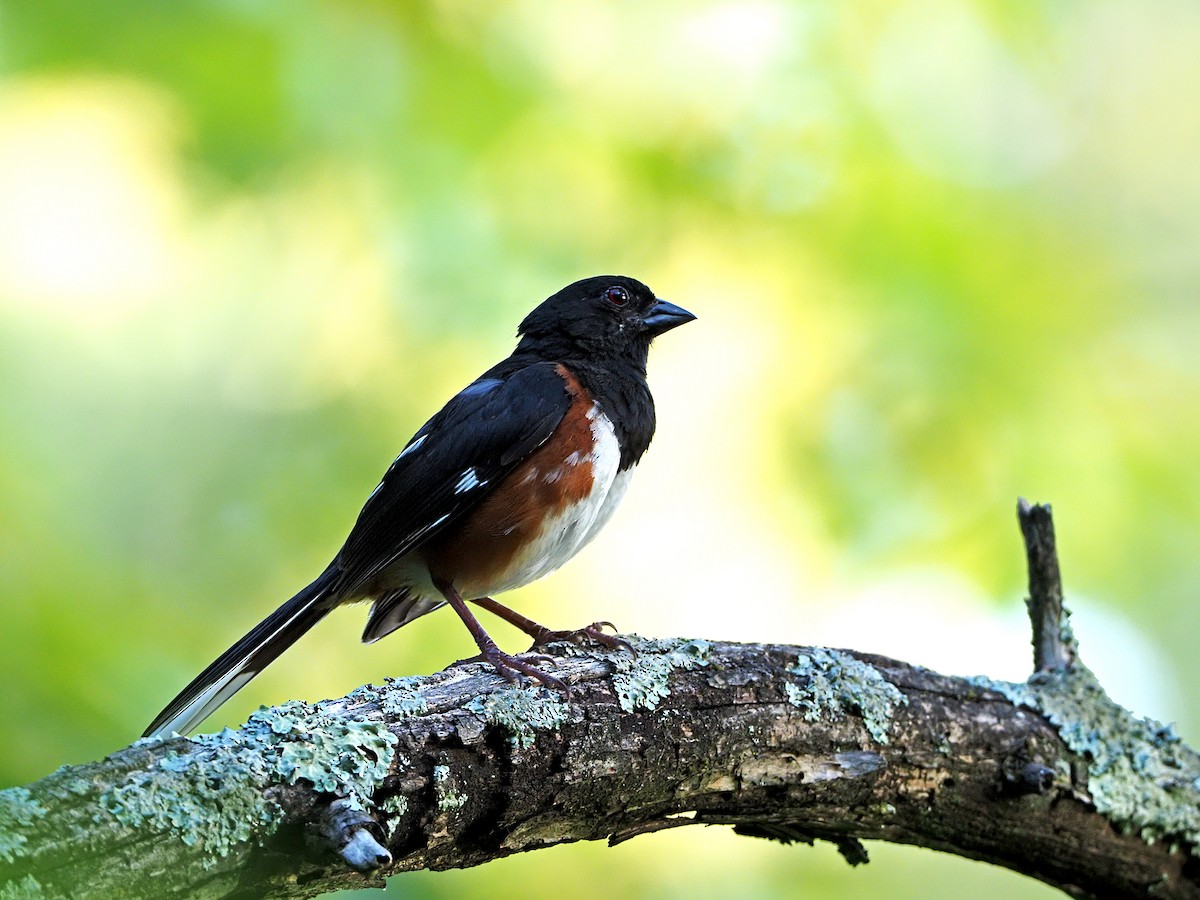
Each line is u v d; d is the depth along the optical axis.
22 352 12.27
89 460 12.18
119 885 4.54
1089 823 6.83
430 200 10.48
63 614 8.73
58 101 10.92
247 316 11.98
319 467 11.57
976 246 11.12
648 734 6.07
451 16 10.64
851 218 11.04
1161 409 10.93
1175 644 11.68
